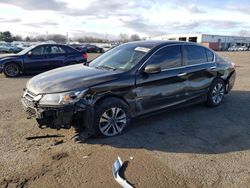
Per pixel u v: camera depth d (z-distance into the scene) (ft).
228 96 23.94
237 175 10.67
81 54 39.45
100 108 13.20
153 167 11.07
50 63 36.81
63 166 10.98
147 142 13.48
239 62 67.36
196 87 18.04
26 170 10.60
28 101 13.34
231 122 16.84
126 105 14.11
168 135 14.44
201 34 248.11
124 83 13.96
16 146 12.64
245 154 12.54
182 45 17.39
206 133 14.92
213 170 10.99
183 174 10.61
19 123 15.65
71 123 12.76
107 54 17.61
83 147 12.73
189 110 19.13
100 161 11.46
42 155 11.84
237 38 269.64
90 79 13.35
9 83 30.07
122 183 9.86
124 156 11.96
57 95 12.45
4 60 34.96
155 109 15.67
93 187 9.63
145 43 16.96
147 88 14.93
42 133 14.20
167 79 15.87
